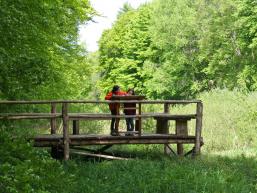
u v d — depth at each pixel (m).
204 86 45.19
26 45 11.12
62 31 18.77
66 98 20.03
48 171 7.61
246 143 18.19
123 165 11.79
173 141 13.67
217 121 19.09
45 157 8.02
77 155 13.71
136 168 11.32
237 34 40.16
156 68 48.78
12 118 11.46
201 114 13.78
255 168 12.95
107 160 13.23
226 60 40.66
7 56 10.12
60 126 19.09
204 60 45.31
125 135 13.40
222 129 18.86
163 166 11.88
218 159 13.64
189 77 45.94
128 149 15.96
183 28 44.69
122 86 53.78
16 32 10.44
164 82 47.19
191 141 13.88
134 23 55.09
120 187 9.91
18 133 11.49
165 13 48.03
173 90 46.81
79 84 24.67
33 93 13.12
